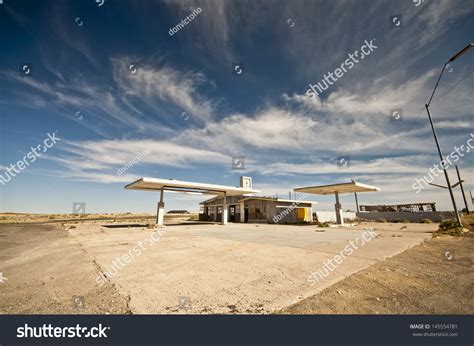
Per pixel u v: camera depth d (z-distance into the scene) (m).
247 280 3.87
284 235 11.34
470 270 4.41
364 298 3.12
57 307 2.95
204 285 3.63
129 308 2.88
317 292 3.33
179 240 9.34
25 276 4.29
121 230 14.61
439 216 24.12
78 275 4.30
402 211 28.34
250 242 8.64
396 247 7.14
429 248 6.88
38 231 14.35
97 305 2.99
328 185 19.14
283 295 3.22
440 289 3.43
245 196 28.17
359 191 20.97
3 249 7.59
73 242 8.90
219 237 10.44
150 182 16.25
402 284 3.64
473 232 10.55
